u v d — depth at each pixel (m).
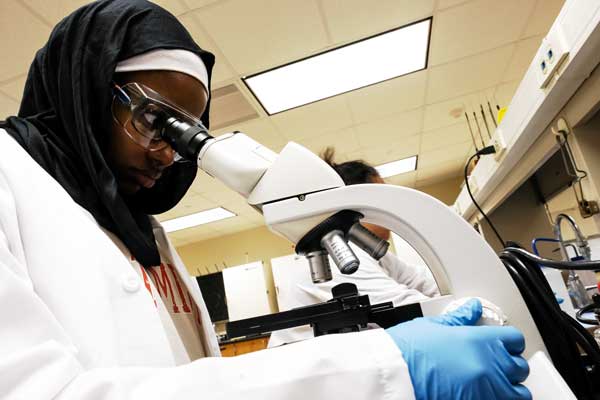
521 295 0.48
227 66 2.45
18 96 2.41
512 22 2.45
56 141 0.61
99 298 0.44
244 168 0.48
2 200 0.42
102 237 0.51
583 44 0.77
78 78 0.58
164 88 0.61
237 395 0.31
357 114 3.37
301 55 2.45
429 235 0.48
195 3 1.93
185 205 4.78
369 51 2.53
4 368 0.26
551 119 1.13
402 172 5.24
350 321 0.52
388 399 0.32
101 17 0.61
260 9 2.03
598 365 0.49
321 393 0.32
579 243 1.44
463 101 3.42
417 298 1.18
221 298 5.71
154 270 0.71
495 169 1.73
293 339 1.09
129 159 0.64
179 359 0.58
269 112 3.08
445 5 2.23
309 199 0.47
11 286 0.31
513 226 2.34
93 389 0.28
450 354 0.36
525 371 0.38
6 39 1.95
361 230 0.53
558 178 1.92
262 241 6.57
